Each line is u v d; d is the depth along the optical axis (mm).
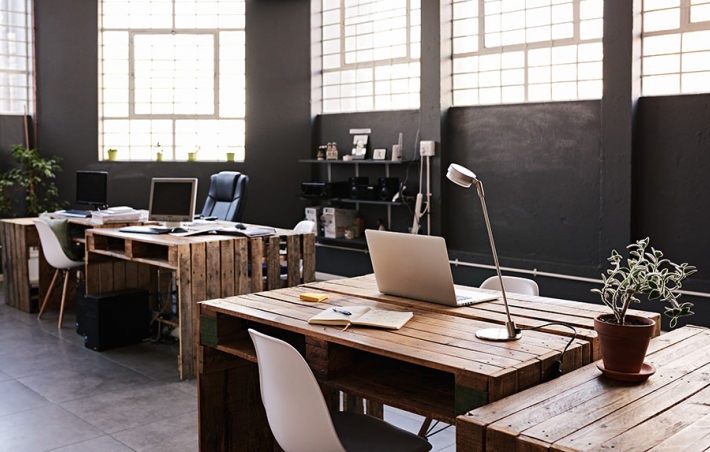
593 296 5523
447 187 6566
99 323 4836
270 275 4805
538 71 5992
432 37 6438
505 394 1896
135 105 8047
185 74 8000
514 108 6031
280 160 7797
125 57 7996
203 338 2857
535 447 1524
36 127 7863
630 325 1934
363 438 2275
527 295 3053
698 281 5000
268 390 2164
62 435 3371
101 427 3479
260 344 2113
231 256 4504
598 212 5535
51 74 7859
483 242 6359
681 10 5152
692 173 5078
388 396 2240
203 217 5980
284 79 7711
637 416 1685
